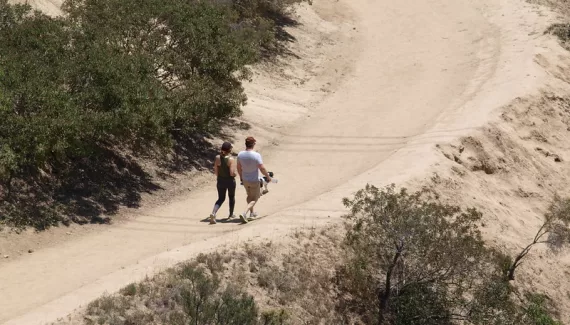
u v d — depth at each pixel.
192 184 49.31
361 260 33.19
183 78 54.06
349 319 31.66
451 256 32.47
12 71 40.31
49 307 26.69
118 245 36.22
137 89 44.19
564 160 65.31
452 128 60.00
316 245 34.50
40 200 39.34
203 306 25.95
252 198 38.59
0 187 38.25
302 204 40.78
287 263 32.41
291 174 52.94
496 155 58.41
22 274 31.59
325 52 91.19
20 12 49.78
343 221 37.06
